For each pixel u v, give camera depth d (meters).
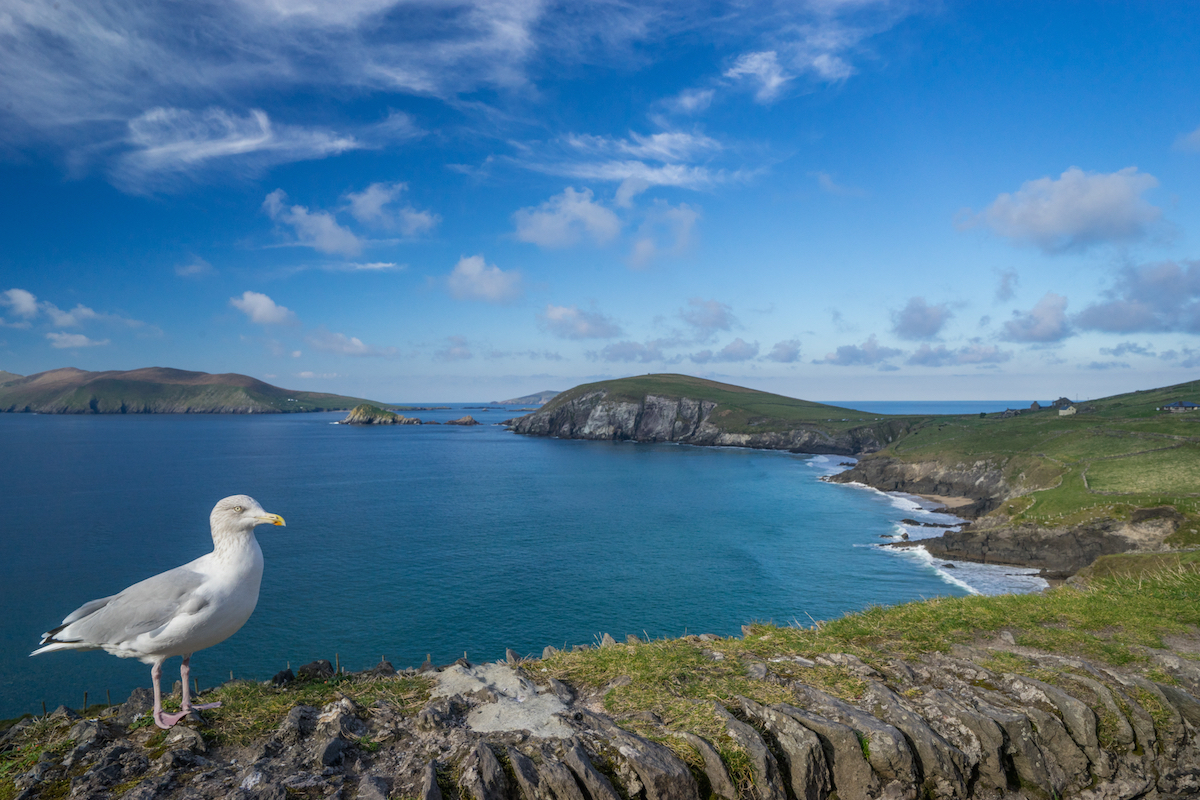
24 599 45.25
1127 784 6.54
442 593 45.78
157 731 6.07
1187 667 7.93
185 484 103.75
